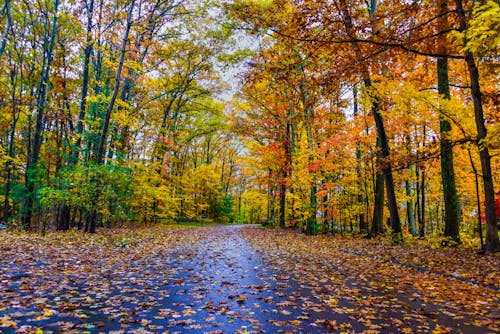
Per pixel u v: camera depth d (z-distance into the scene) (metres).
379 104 12.70
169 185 27.91
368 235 16.94
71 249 9.33
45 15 16.34
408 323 4.07
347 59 9.26
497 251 8.87
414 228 19.64
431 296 5.48
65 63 18.70
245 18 11.86
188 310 4.40
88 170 13.31
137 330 3.59
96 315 4.05
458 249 10.30
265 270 7.77
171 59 24.02
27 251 8.31
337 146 17.53
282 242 15.27
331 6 8.55
